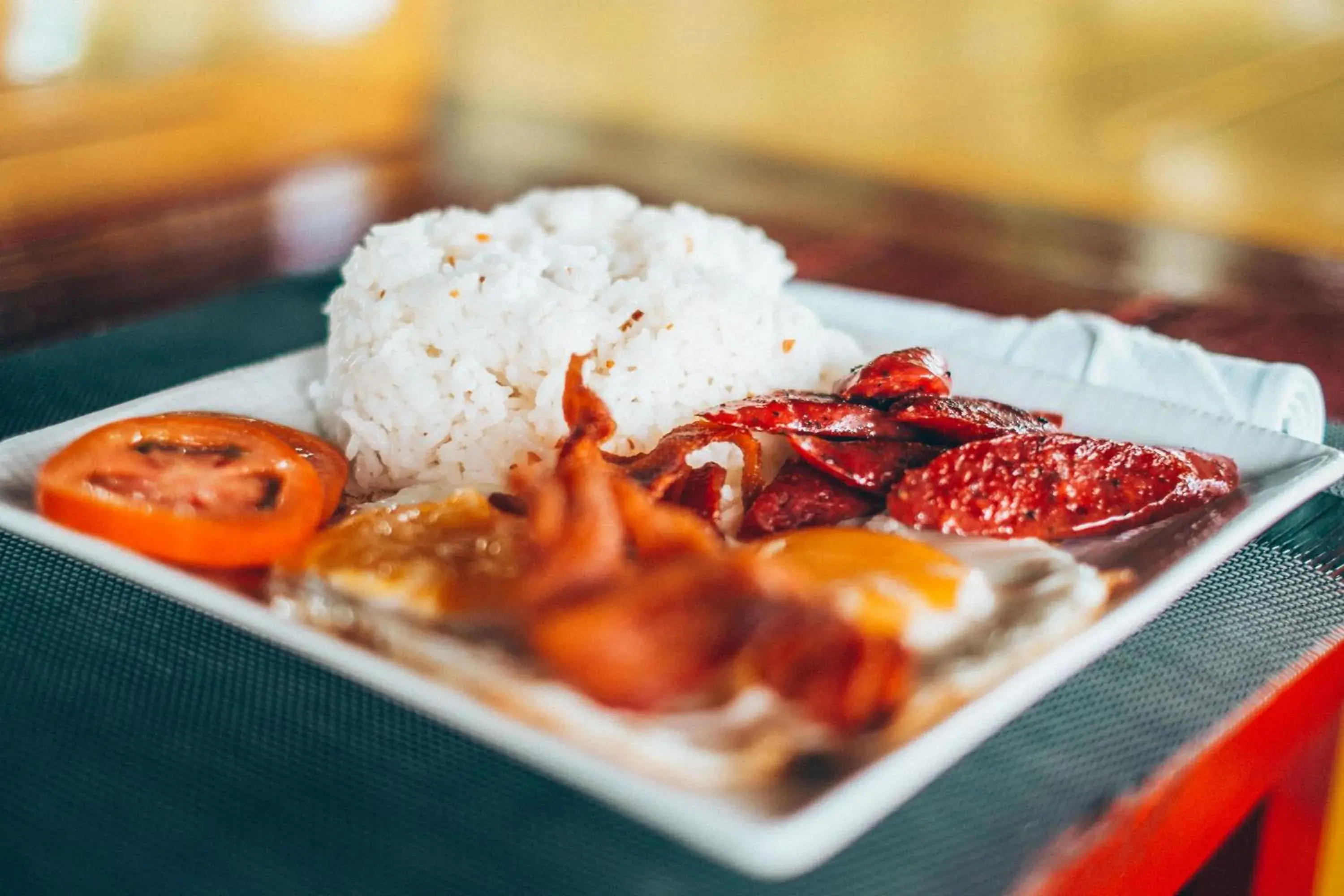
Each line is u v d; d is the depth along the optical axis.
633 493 0.41
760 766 0.36
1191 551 0.44
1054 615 0.42
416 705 0.37
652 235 0.57
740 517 0.48
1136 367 0.58
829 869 0.36
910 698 0.38
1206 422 0.51
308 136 1.47
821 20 2.14
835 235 1.12
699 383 0.53
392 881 0.36
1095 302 0.92
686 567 0.38
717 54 1.96
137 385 0.59
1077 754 0.39
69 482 0.45
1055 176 1.41
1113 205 1.29
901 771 0.35
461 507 0.46
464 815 0.38
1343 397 0.72
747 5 2.21
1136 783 0.38
